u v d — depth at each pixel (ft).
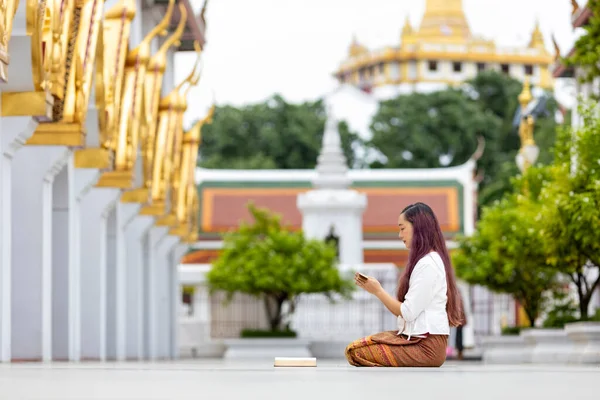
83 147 71.56
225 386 25.98
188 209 125.49
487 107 341.82
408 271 39.45
